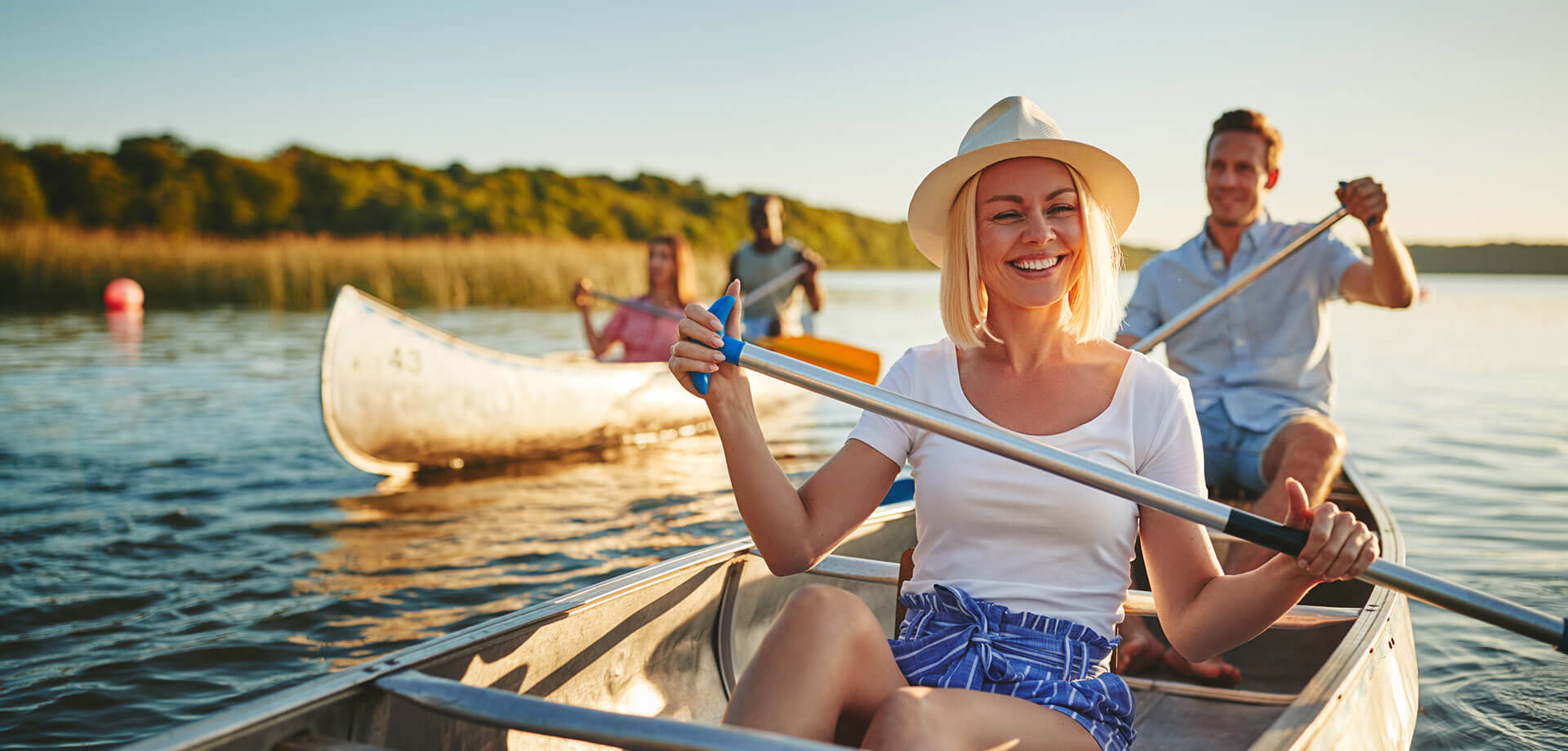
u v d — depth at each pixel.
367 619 2.98
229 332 12.44
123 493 4.42
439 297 18.53
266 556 3.58
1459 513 4.30
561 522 4.09
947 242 1.66
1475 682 2.56
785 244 7.32
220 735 1.17
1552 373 9.69
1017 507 1.50
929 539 1.58
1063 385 1.58
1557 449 5.73
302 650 2.75
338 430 4.75
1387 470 5.23
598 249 20.11
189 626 2.91
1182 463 1.53
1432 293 31.86
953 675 1.42
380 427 4.86
